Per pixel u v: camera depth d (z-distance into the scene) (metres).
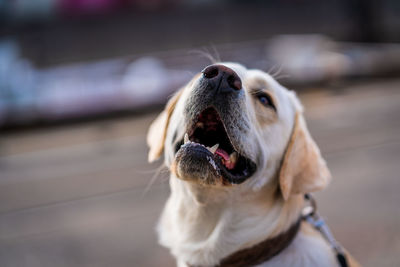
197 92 2.74
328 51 18.70
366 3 25.27
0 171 10.33
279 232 3.08
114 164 9.87
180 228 3.18
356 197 6.84
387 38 24.84
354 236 5.55
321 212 6.38
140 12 24.36
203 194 2.94
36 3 22.95
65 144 12.70
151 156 3.39
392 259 4.92
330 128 11.35
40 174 9.75
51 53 23.03
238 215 3.02
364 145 9.62
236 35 25.47
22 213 7.46
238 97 2.76
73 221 6.88
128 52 24.08
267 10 25.83
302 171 3.17
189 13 25.03
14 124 15.62
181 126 2.90
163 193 7.73
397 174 7.70
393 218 5.95
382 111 12.55
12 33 22.66
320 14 26.23
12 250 6.00
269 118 3.11
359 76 18.00
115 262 5.39
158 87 16.38
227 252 3.04
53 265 5.48
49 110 15.88
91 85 16.44
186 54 18.78
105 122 15.41
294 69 17.53
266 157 3.03
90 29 23.61
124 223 6.61
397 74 17.98
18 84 16.48
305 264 3.01
